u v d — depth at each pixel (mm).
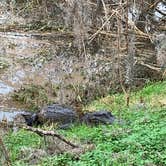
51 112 11844
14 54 18156
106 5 17609
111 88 15641
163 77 16062
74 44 18234
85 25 17656
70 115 11617
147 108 11375
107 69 16641
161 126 9047
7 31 19891
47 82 16234
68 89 15781
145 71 16609
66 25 19500
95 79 16219
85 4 17594
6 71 16938
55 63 17500
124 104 12742
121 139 8641
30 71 17047
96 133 9375
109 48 17609
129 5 16984
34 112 13305
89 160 7594
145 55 17344
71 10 18047
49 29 19906
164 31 18391
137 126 9281
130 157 7461
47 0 20859
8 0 22250
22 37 19469
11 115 13938
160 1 18797
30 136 10258
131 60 15680
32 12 21234
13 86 16047
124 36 16953
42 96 15273
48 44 18875
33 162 8414
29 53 18297
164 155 7477
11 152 8945
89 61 17188
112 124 10398
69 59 17688
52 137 9102
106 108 12664
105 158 7492
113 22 17734
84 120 11297
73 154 8039
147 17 18219
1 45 18766
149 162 7242
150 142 8031
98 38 17859
